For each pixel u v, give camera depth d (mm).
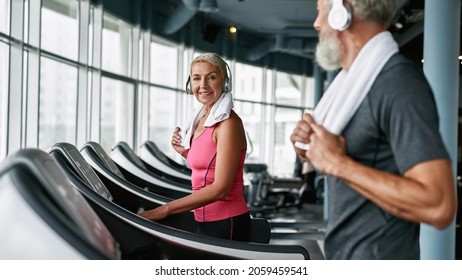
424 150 1117
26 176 1162
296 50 12312
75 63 6691
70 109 6707
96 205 2012
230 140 2188
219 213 2256
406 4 8758
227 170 2172
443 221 1098
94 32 7258
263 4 10414
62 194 1284
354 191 1258
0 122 5020
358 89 1220
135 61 8719
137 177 4129
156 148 5316
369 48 1242
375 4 1254
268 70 13945
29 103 5406
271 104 13977
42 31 5785
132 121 8742
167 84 10188
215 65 2303
